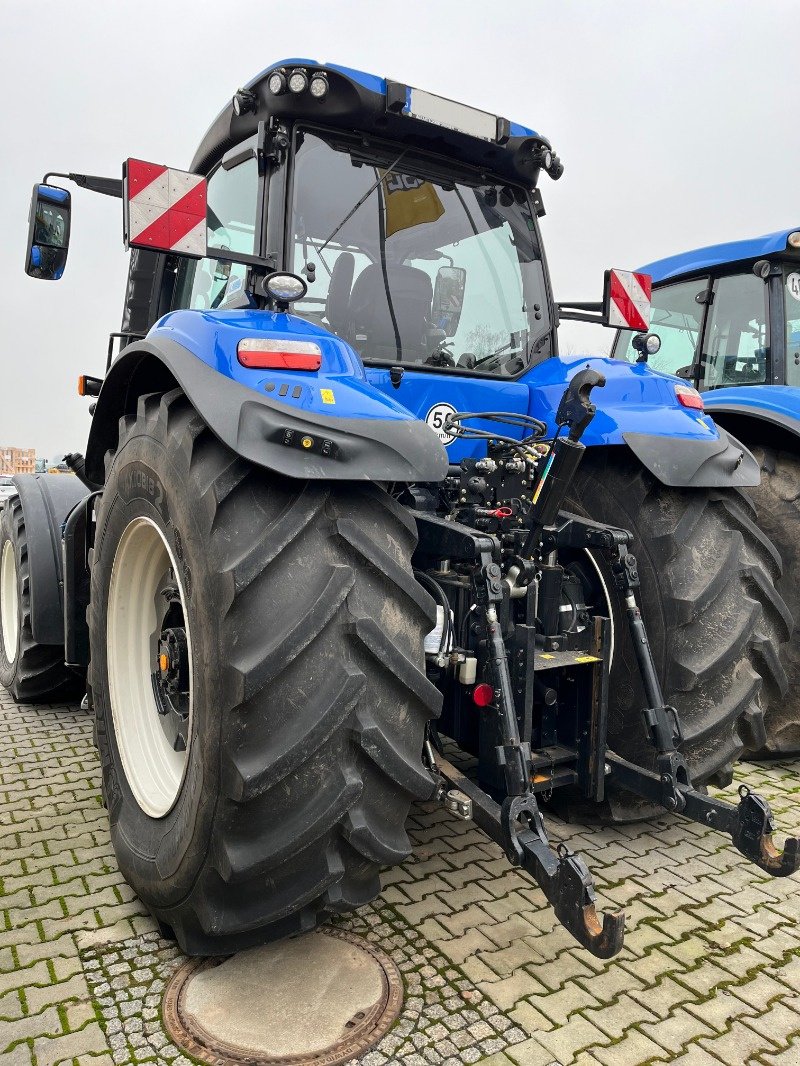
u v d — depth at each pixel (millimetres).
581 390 2164
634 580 2479
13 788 3275
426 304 2859
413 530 1947
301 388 1839
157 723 2486
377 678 1805
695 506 2617
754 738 2803
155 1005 1952
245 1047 1803
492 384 2861
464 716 2557
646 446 2533
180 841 1930
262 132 2535
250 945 1965
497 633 2131
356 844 1788
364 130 2705
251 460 1725
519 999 1982
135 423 2287
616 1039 1854
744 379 4434
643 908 2414
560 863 1798
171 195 2090
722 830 2225
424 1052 1798
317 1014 1907
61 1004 1952
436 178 2904
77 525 3457
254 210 2600
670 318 4918
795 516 3594
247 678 1688
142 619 2547
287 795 1750
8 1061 1764
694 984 2061
